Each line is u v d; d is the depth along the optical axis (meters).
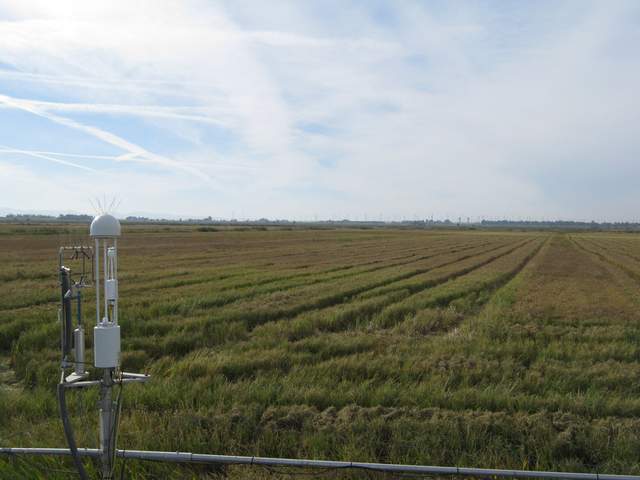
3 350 12.08
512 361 10.27
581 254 55.84
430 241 82.75
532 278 29.72
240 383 8.32
